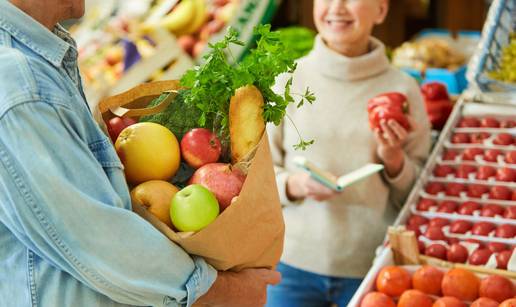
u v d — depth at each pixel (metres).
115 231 1.40
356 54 2.62
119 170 1.48
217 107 1.62
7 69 1.32
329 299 2.63
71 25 3.91
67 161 1.36
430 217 2.44
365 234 2.57
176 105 1.70
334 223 2.57
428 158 2.79
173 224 1.51
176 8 3.81
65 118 1.38
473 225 2.38
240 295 1.64
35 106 1.33
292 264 2.64
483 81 2.94
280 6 5.07
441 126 3.19
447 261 2.22
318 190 2.43
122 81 3.58
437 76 3.76
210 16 3.78
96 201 1.38
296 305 2.69
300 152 2.60
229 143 1.67
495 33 2.96
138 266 1.43
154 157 1.57
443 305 1.93
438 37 4.55
